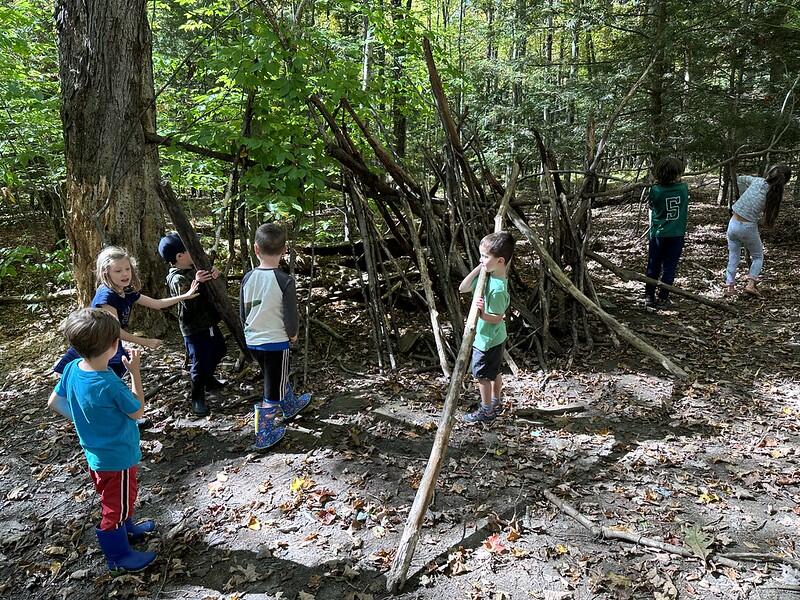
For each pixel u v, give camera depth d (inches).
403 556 97.3
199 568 102.9
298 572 100.7
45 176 326.3
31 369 196.5
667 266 233.1
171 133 216.2
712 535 105.5
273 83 183.6
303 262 273.7
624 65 359.6
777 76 340.8
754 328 212.5
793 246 332.8
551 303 209.5
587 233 215.6
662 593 92.4
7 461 140.4
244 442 144.3
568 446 138.7
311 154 183.9
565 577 97.0
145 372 182.4
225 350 160.6
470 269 199.3
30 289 307.1
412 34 245.4
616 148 373.4
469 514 114.6
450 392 122.1
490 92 484.1
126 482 99.2
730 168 326.0
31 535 113.8
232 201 204.7
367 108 224.5
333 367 187.9
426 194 209.3
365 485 124.6
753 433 141.8
